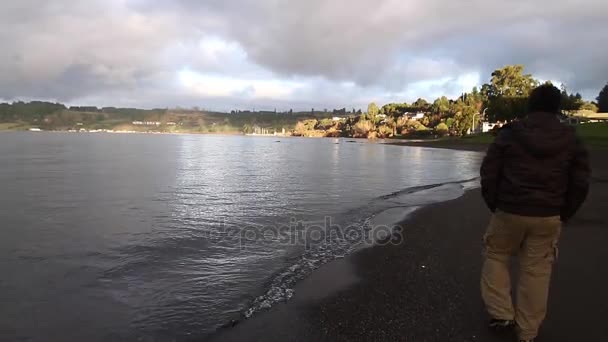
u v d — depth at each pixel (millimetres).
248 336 4113
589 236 7598
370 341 3949
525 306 3770
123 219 10352
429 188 17578
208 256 7035
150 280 5836
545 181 3553
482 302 4820
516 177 3650
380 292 5191
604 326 4109
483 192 3922
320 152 58969
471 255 6777
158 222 9977
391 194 15477
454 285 5387
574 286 5129
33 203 12953
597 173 21578
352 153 55938
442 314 4508
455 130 128125
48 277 5965
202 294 5281
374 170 27906
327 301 4949
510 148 3689
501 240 3938
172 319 4551
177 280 5824
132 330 4305
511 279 5348
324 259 6781
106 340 4098
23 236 8484
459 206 11875
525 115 3842
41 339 4113
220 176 22453
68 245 7754
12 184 18047
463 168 30047
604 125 66688
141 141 104062
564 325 4133
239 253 7227
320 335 4094
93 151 51594
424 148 74312
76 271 6238
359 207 12273
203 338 4105
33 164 30125
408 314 4527
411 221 9812
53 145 69375
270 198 14203
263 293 5285
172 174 23312
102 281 5793
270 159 40625
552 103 3684
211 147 73625
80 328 4355
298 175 23578
